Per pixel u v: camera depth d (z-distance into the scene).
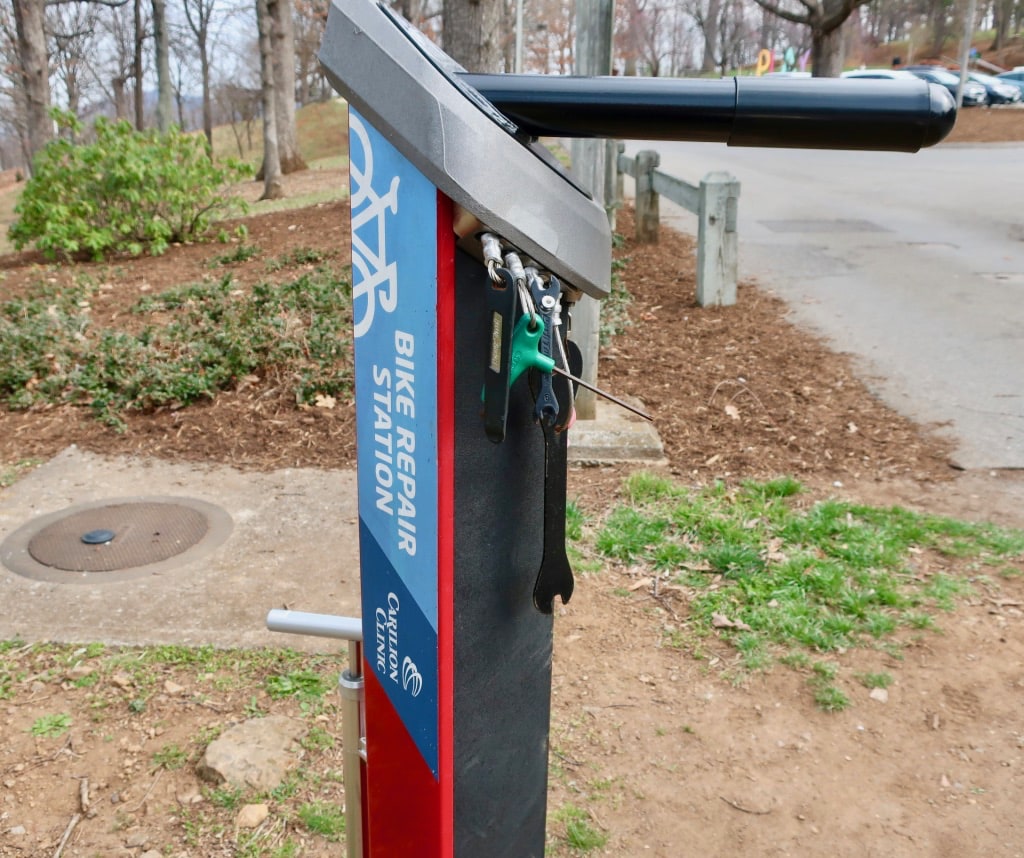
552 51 33.44
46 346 6.06
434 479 1.25
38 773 2.51
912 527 3.80
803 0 26.19
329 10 1.22
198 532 3.95
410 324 1.23
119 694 2.82
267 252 9.84
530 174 1.16
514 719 1.49
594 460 4.54
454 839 1.44
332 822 2.32
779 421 5.04
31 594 3.42
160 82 27.97
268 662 2.97
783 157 20.33
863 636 3.13
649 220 10.04
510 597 1.41
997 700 2.82
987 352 6.03
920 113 1.18
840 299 7.48
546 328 1.16
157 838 2.30
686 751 2.63
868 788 2.50
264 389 5.50
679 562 3.59
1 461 4.82
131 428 5.16
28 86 19.20
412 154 1.12
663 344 6.42
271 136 16.81
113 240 10.28
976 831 2.35
